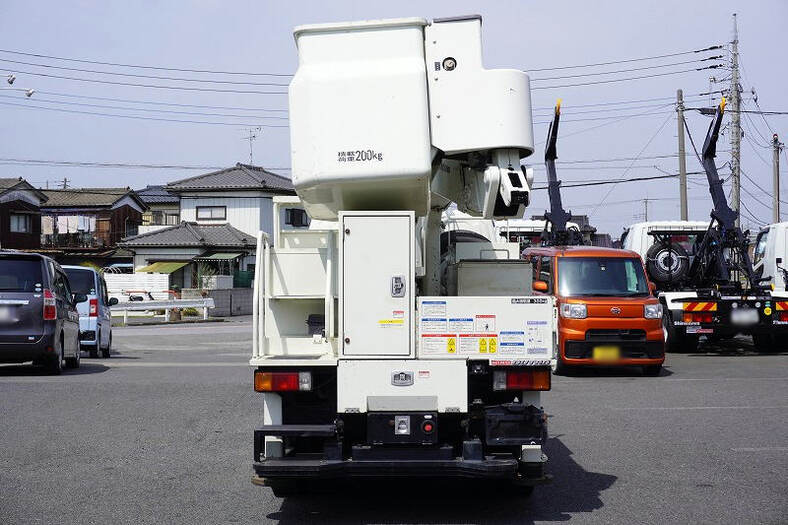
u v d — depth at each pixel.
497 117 6.11
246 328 33.50
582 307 14.78
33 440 8.67
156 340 26.08
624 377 14.73
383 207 6.38
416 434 5.80
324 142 6.01
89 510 6.23
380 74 6.02
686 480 7.19
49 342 13.77
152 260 52.41
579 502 6.54
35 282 13.84
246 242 52.22
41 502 6.43
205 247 51.62
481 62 6.14
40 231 55.47
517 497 6.67
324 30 6.13
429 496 6.86
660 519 6.02
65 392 12.02
